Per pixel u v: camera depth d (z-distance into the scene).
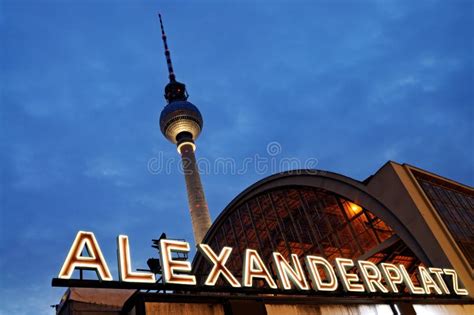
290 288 19.33
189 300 15.08
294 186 41.81
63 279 13.85
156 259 17.25
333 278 21.03
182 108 156.25
